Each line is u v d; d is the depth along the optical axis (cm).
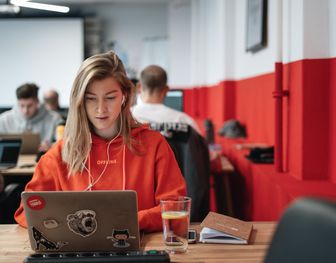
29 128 450
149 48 993
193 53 814
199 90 755
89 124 169
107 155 171
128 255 125
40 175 172
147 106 296
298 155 244
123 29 1009
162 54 984
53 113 462
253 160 311
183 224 140
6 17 982
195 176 259
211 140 446
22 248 146
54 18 979
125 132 172
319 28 234
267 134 345
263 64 358
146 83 296
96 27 996
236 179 378
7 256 139
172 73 895
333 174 231
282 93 264
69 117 167
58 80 990
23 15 988
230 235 147
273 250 76
